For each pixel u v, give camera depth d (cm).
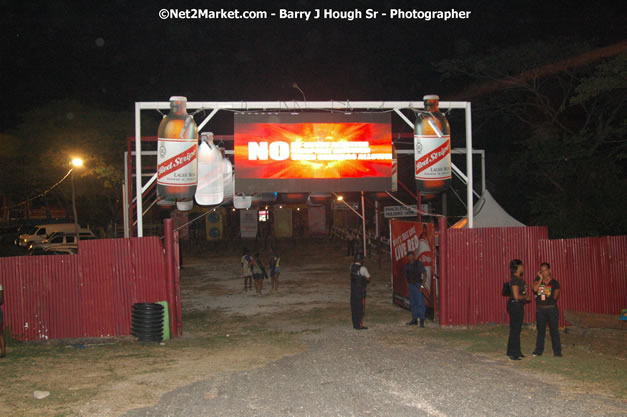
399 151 1944
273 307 1762
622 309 1349
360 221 4316
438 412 643
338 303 1806
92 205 4400
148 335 1211
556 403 672
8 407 664
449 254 1376
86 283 1259
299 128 1362
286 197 1750
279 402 691
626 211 1916
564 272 1371
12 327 1225
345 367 895
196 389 757
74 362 955
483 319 1378
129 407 669
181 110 1330
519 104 3353
